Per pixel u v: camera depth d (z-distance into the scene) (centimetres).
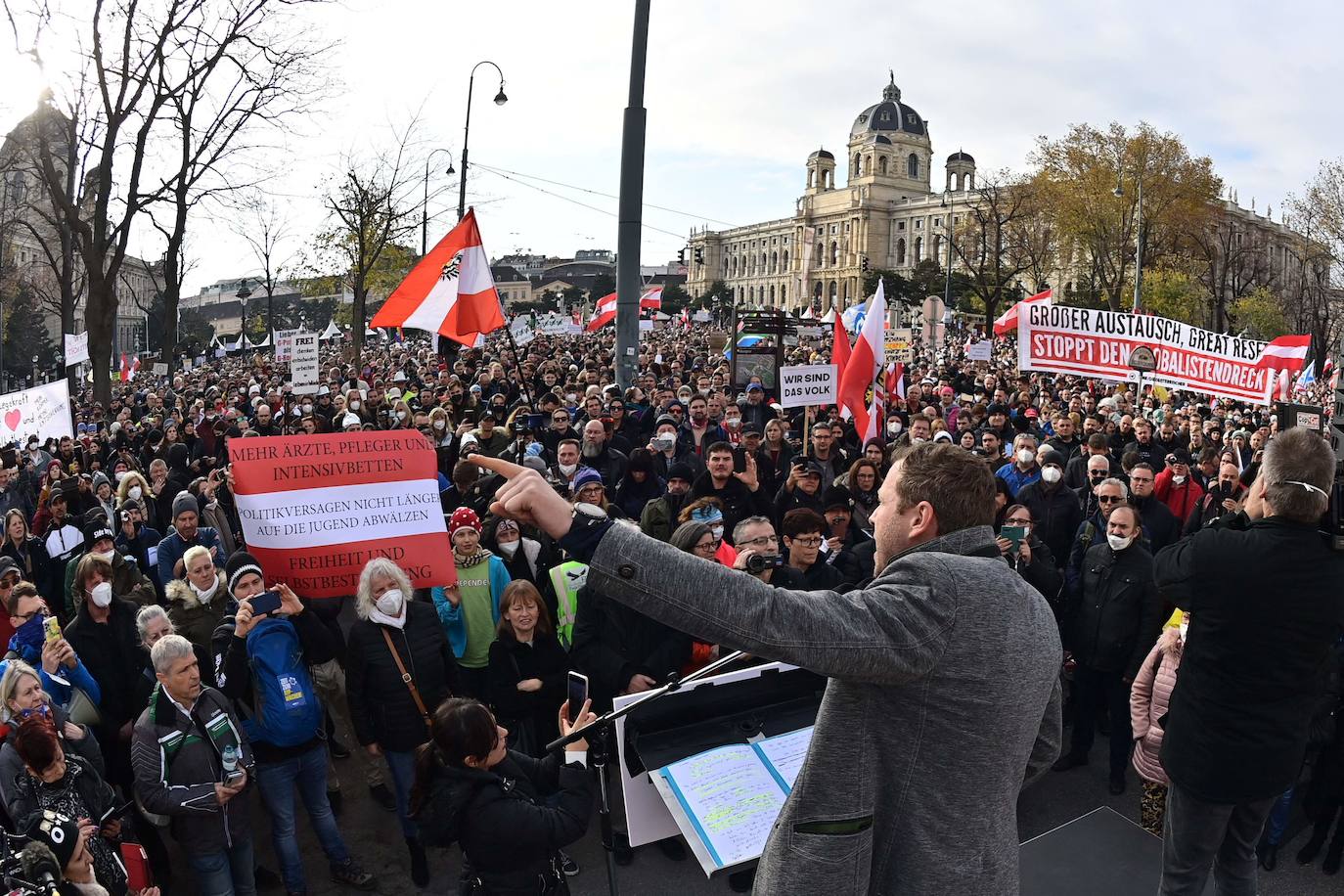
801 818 180
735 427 1184
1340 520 320
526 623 573
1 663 499
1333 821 576
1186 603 343
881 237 13900
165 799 466
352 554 566
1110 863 337
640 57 1257
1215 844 341
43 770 429
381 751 549
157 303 8044
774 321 1578
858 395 1115
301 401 1889
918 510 187
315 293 4228
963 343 5378
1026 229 5969
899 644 165
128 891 433
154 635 541
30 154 2303
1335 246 3756
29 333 5962
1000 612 173
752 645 155
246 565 537
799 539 609
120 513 891
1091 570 637
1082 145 5150
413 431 585
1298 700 333
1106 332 1391
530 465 912
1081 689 663
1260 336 5178
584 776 367
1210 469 946
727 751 265
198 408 1686
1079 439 1307
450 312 1074
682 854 555
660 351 3525
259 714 514
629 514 926
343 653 565
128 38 2030
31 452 1304
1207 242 5809
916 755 173
